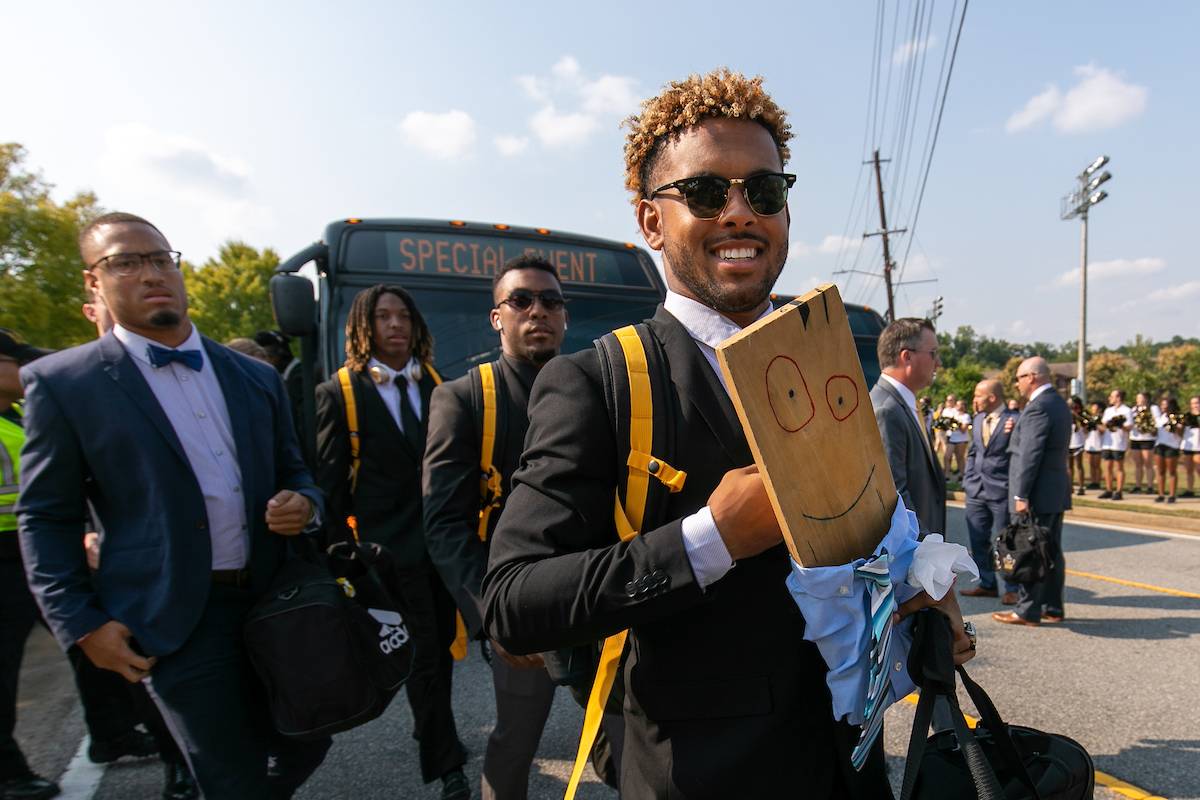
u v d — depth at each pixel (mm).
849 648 898
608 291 5391
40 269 19328
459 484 2186
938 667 990
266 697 1958
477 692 3801
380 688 1957
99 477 1821
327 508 2895
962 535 8414
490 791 2146
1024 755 1211
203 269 43125
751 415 799
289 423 2307
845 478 906
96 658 1729
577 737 3223
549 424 1024
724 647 990
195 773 1780
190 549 1844
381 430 2941
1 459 2973
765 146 1066
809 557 846
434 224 5070
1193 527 8484
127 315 1920
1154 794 2604
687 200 1041
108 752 3033
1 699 2859
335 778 2893
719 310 1069
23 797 2828
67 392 1820
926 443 3131
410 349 3131
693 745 979
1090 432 13328
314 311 3646
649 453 999
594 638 924
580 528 988
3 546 2896
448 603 2789
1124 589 5531
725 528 866
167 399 1945
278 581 1982
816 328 890
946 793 1128
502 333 2412
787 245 1104
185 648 1830
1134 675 3725
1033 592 4566
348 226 4891
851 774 981
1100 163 19562
